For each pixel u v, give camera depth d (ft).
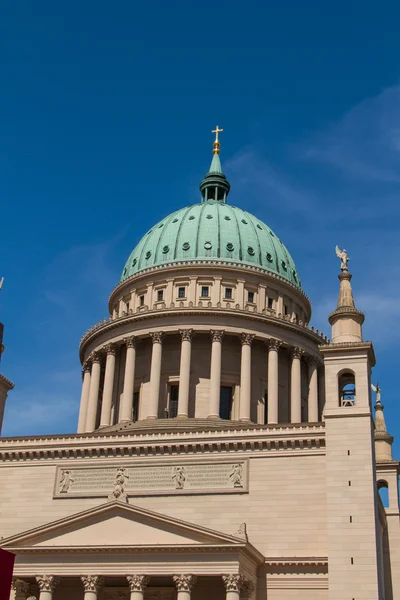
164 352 351.87
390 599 300.40
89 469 274.77
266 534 251.60
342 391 265.13
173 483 265.13
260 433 263.49
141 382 351.46
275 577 244.22
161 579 244.63
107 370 355.56
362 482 244.22
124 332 355.97
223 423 323.57
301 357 360.48
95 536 242.58
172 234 385.50
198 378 344.08
